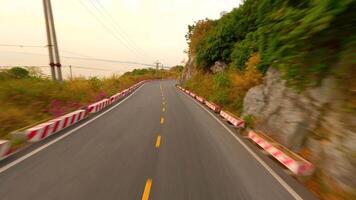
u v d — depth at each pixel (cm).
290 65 930
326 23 656
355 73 716
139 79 7288
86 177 712
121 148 995
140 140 1123
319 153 791
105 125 1438
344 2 599
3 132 1155
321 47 800
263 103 1469
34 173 736
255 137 1117
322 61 809
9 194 609
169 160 862
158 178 711
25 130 1076
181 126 1454
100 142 1080
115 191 631
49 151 943
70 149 972
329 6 636
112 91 3256
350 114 691
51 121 1292
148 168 786
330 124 778
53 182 677
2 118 1241
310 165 752
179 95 3653
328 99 814
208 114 1977
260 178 729
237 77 2219
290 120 1045
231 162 857
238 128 1423
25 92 1634
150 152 949
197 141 1125
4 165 793
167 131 1314
